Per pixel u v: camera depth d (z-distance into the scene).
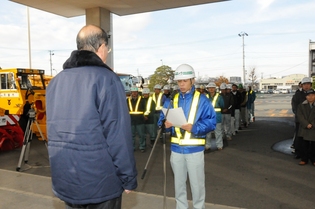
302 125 6.36
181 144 3.41
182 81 3.44
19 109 10.40
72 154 1.90
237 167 6.45
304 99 7.09
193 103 3.44
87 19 11.38
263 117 17.98
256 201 4.48
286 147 8.53
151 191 5.02
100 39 2.09
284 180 5.49
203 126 3.32
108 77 1.92
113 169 1.95
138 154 8.12
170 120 3.35
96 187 1.90
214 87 8.42
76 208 2.05
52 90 2.04
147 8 11.45
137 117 8.34
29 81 10.96
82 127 1.87
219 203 4.42
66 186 1.95
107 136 1.88
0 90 10.80
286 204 4.35
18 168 6.52
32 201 4.34
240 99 11.62
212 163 6.83
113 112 1.86
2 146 8.53
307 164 6.59
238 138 10.22
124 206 4.06
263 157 7.34
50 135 2.02
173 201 4.24
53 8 11.30
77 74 1.94
